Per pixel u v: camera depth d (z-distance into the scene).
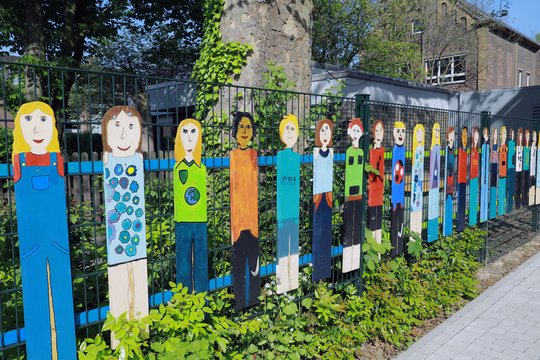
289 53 5.51
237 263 3.13
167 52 20.91
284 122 3.43
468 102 16.14
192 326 2.68
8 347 2.15
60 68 2.28
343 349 3.63
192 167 2.83
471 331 4.33
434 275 5.19
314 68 13.24
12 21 13.93
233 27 5.25
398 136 4.57
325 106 4.14
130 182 2.52
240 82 5.18
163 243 3.24
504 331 4.33
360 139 4.21
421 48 25.52
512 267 6.45
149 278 3.19
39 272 2.17
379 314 4.23
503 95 15.38
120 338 2.36
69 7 13.60
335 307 3.70
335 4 22.59
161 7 17.69
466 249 5.94
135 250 2.56
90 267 3.19
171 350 2.51
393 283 4.50
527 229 8.48
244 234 3.17
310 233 3.97
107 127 2.41
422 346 4.01
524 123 14.98
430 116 5.24
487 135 6.41
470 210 6.11
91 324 2.46
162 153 3.38
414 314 4.48
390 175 4.71
